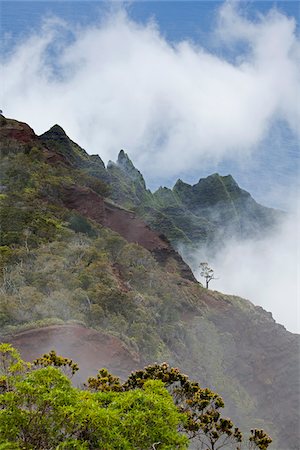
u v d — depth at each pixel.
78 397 14.06
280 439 63.53
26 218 72.50
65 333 42.53
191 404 20.92
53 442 13.39
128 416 13.77
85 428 13.54
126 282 66.06
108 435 13.30
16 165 91.12
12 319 44.47
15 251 60.12
